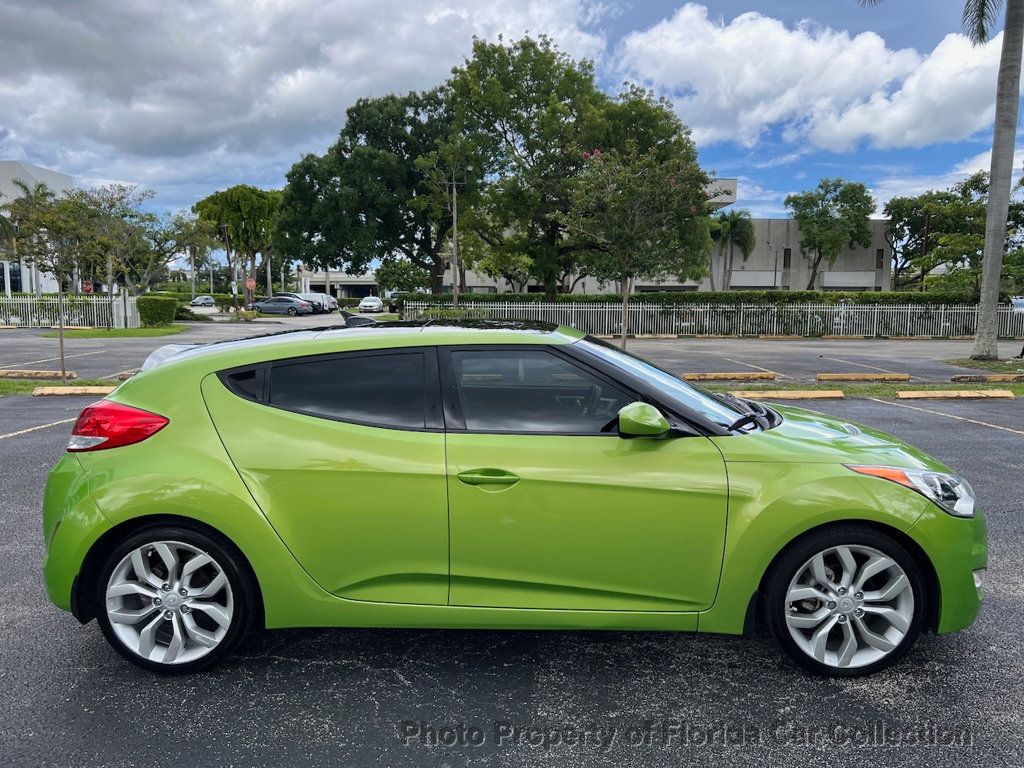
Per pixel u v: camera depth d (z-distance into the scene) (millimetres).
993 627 3557
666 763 2527
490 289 54656
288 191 34906
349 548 2982
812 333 29453
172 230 39219
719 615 2996
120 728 2721
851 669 3051
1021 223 26219
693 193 14320
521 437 3014
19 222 33125
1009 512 5391
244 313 43719
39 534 4852
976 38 16406
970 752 2580
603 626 3000
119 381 12930
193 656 3080
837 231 50750
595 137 26625
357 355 3166
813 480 2938
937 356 19609
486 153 29609
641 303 29609
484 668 3195
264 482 2973
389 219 36219
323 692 2986
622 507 2928
